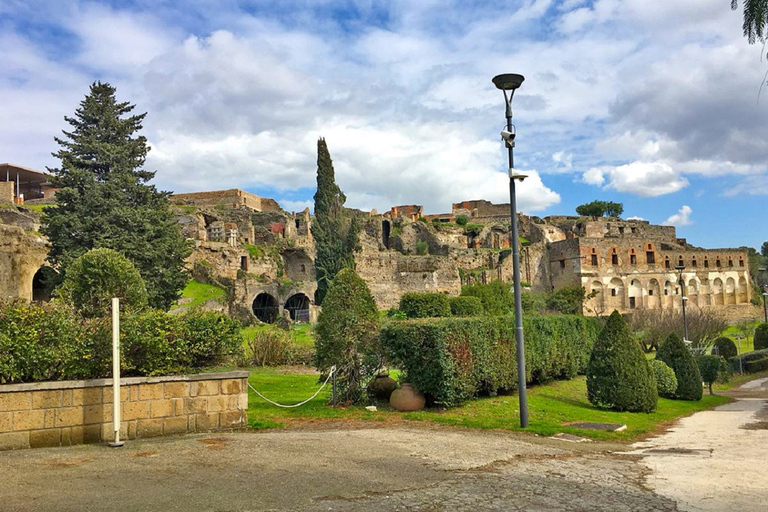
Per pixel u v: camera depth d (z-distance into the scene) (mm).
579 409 20000
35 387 11219
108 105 44094
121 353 12289
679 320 51312
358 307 18562
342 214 65750
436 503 8164
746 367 47688
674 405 24250
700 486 9547
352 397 18375
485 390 20609
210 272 57031
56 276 37344
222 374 13508
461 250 83625
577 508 8188
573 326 27828
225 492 8305
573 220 102812
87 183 39969
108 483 8625
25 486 8344
